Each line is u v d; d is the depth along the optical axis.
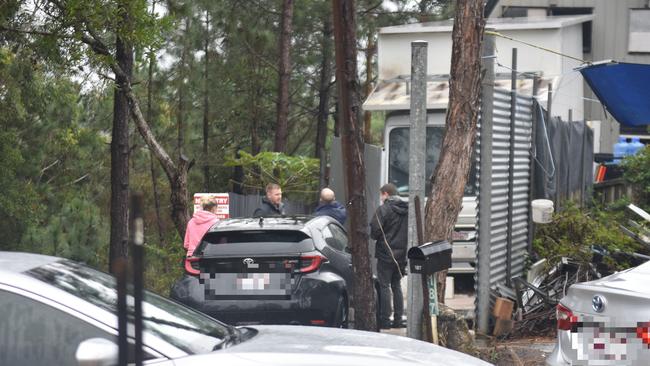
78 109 28.64
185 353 5.38
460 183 11.66
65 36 14.56
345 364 5.36
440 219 11.63
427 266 9.60
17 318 5.22
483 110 12.73
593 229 14.38
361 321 11.06
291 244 11.35
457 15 11.66
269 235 11.44
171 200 16.55
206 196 15.27
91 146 30.67
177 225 16.58
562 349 7.95
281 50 30.14
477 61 11.64
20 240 26.64
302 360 5.34
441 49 17.61
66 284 5.61
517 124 14.73
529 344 11.93
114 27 14.49
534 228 15.09
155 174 32.91
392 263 13.23
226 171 35.09
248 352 5.41
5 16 14.88
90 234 28.98
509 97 14.07
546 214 14.23
